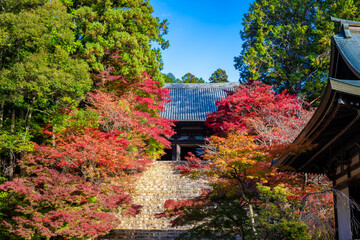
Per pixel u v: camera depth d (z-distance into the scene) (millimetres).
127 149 17875
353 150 6961
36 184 12234
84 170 14047
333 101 5285
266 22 30766
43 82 13055
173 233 16656
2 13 14102
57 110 15320
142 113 18688
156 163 25312
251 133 18219
